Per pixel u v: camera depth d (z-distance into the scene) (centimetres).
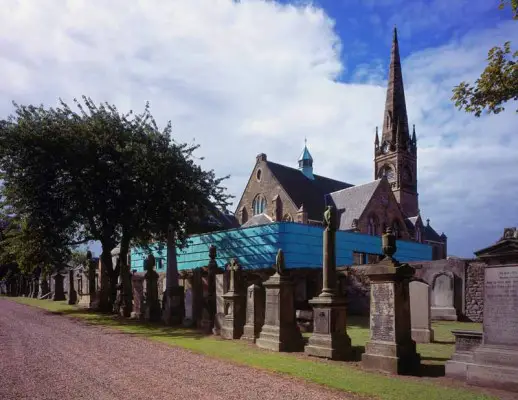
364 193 4838
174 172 2866
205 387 872
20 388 867
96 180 2772
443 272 2303
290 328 1386
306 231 3036
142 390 849
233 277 1698
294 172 5494
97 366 1083
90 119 2817
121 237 3172
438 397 796
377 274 1089
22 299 4819
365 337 1653
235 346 1435
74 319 2430
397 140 7112
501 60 1192
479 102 1252
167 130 2939
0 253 3869
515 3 1129
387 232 1134
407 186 7094
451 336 1661
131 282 2733
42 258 3089
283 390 848
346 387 871
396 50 7612
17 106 2689
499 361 874
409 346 1051
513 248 888
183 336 1700
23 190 2684
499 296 905
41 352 1293
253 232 3105
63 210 2822
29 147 2633
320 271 2862
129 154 2736
